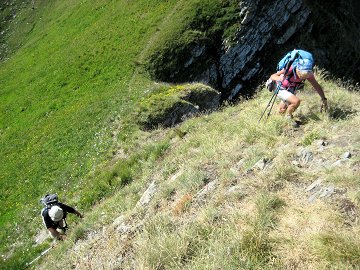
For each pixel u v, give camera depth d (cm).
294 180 707
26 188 2817
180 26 4628
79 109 3731
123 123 2900
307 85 1259
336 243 509
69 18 6469
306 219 589
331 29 5147
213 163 940
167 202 880
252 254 563
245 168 824
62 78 4728
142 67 4341
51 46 5919
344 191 610
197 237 664
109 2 6003
